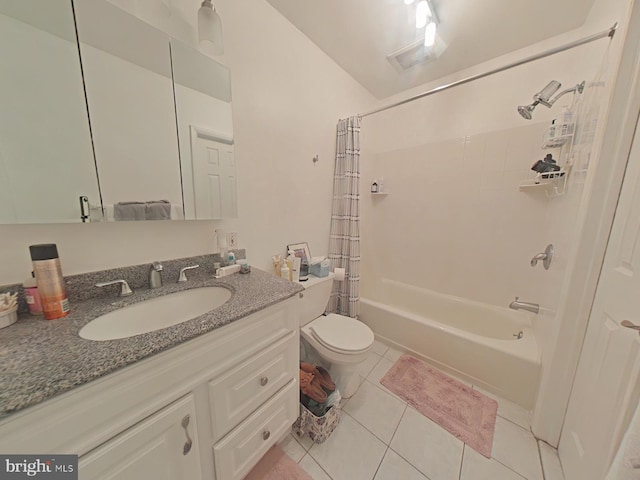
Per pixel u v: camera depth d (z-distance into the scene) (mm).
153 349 593
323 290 1615
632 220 744
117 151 912
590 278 941
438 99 2076
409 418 1288
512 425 1242
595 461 767
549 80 1596
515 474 1012
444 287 2217
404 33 1531
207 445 773
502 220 1867
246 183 1362
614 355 743
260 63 1340
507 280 1891
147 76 957
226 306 835
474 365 1524
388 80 2066
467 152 1968
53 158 789
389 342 1957
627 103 808
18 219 746
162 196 1038
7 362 523
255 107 1350
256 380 902
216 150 1186
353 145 1853
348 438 1174
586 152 1073
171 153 1048
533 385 1322
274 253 1579
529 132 1694
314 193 1821
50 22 750
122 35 886
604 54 1032
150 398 620
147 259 1048
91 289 895
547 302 1375
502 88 1778
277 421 1023
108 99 877
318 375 1334
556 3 1295
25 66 723
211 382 754
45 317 726
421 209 2270
